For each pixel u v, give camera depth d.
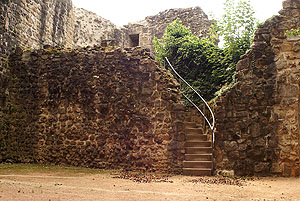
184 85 11.35
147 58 8.79
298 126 7.66
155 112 8.41
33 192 4.79
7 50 9.80
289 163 7.58
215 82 10.95
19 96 9.76
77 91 9.26
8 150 9.55
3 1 9.56
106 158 8.66
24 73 9.84
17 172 7.39
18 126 9.62
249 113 7.91
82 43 15.41
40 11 11.45
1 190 4.86
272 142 7.72
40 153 9.34
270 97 7.89
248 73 8.09
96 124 8.93
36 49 10.15
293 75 7.83
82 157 8.90
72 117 9.20
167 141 8.14
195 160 7.89
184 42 12.10
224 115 7.95
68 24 13.42
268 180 7.04
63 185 5.60
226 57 10.29
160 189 5.43
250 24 10.15
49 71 9.67
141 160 8.30
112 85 8.95
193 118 10.41
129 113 8.64
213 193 5.14
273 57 8.04
